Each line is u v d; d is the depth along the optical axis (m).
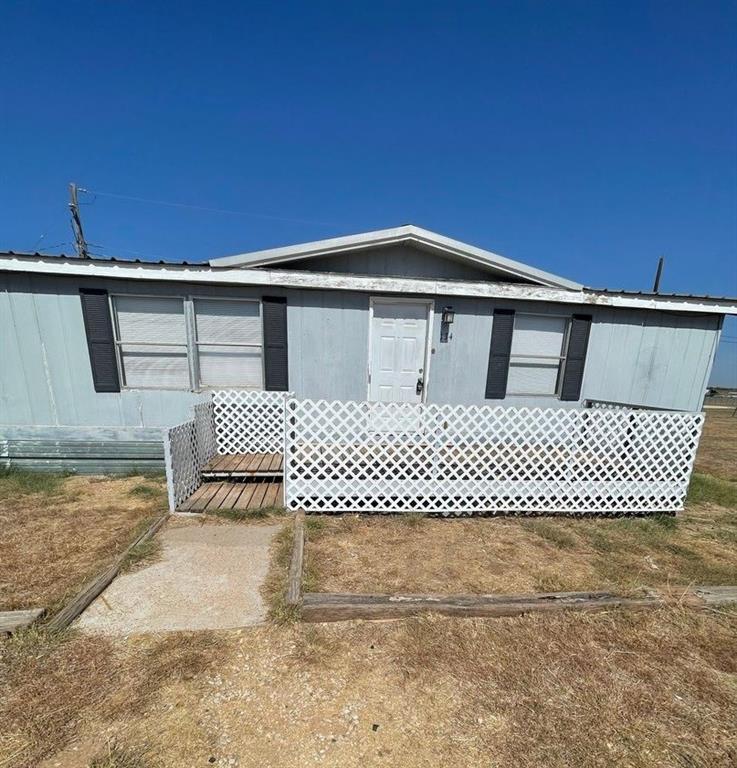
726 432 12.05
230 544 3.25
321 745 1.59
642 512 4.33
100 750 1.53
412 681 1.92
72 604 2.35
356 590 2.65
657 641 2.27
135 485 4.72
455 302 5.53
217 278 4.97
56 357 5.04
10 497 4.30
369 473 4.34
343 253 5.58
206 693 1.81
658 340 5.93
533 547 3.44
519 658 2.10
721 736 1.70
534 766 1.54
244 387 5.45
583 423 4.13
